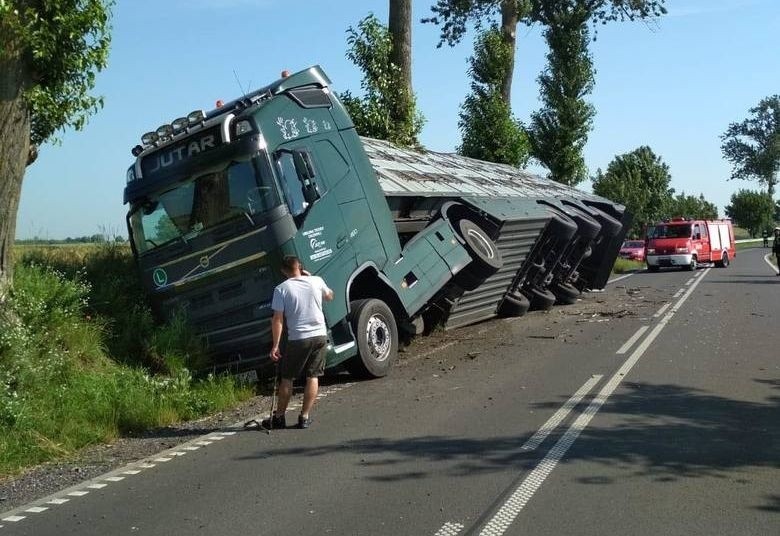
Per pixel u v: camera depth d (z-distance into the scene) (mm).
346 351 10234
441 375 10812
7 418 7617
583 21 35688
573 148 36625
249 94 10570
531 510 5449
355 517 5406
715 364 11078
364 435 7641
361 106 21312
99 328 10195
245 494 5992
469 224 14109
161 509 5730
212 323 10078
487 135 30047
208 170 9852
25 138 9328
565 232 18172
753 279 29812
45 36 9094
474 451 6941
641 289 25703
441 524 5223
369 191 11383
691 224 38375
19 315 9281
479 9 33062
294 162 10000
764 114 118688
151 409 8625
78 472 6848
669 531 5035
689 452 6812
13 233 9375
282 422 8094
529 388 9680
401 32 22078
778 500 5602
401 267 11836
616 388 9570
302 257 9688
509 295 17344
